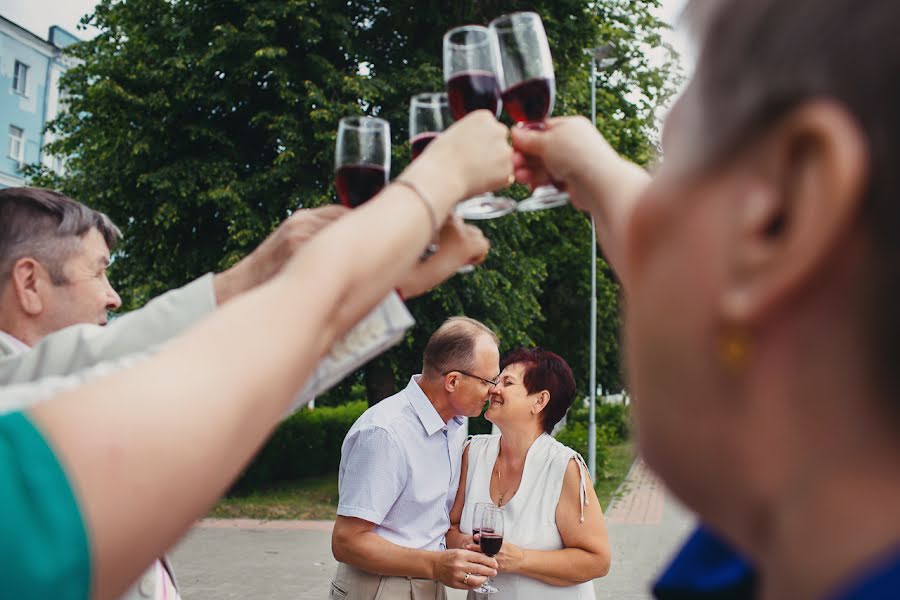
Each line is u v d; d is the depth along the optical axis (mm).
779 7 398
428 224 814
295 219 1354
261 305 656
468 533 2891
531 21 1577
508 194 10875
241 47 10977
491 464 2943
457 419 2941
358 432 2684
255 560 8102
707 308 419
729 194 412
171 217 11055
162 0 11695
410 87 11031
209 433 564
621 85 18172
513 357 2969
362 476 2619
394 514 2705
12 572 502
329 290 695
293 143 11000
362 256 738
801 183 377
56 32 28062
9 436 539
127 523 532
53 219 1623
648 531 9656
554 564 2576
